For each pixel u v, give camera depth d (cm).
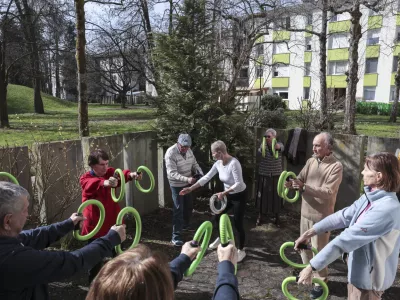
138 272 110
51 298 342
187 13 627
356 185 539
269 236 519
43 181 435
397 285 374
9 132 1389
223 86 656
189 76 588
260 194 552
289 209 629
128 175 360
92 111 3120
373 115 2856
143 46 1271
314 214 338
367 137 531
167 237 510
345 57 2956
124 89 3381
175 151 476
